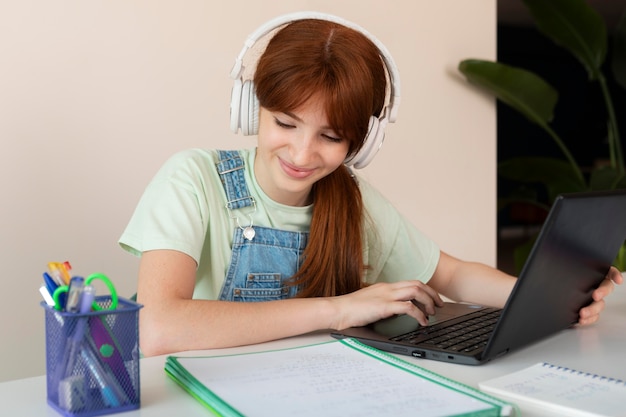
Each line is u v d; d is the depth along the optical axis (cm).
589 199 99
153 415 81
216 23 237
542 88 315
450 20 297
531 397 85
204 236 135
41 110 208
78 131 215
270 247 142
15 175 205
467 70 297
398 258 162
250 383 86
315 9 258
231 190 141
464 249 309
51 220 212
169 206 129
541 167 371
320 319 115
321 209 143
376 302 117
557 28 360
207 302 114
